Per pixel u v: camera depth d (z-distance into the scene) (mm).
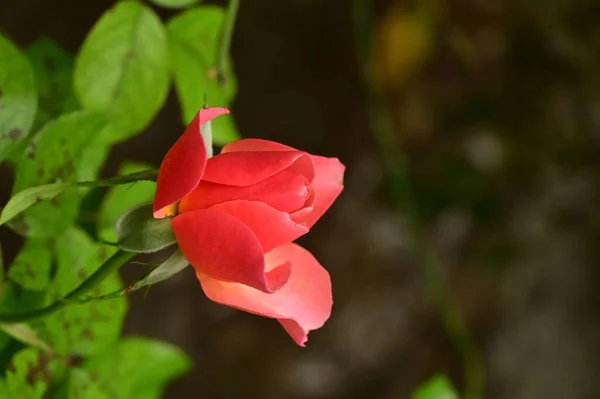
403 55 1249
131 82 633
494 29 1290
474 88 1306
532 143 1327
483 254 1326
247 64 1136
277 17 1169
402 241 1286
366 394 1282
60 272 613
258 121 1144
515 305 1354
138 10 634
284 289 574
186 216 546
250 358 1197
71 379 617
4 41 594
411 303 1306
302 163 558
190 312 1138
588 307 1350
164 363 641
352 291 1271
